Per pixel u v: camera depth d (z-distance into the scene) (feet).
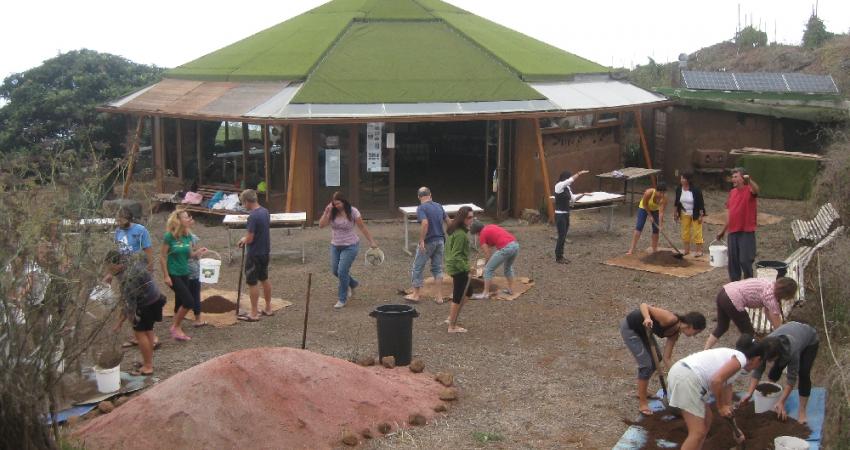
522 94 65.46
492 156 66.64
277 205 64.64
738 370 23.63
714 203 69.00
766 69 109.70
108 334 28.43
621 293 43.93
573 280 46.60
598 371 32.91
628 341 28.55
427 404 29.09
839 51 102.47
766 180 70.28
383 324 32.86
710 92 78.38
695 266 48.75
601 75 77.77
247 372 26.35
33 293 22.67
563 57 79.10
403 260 52.03
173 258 35.81
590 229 60.39
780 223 59.93
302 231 60.59
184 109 66.18
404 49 70.08
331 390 27.35
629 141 82.53
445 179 82.28
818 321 34.73
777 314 30.09
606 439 26.81
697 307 41.14
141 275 28.96
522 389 31.12
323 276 48.26
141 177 69.67
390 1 76.64
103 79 96.58
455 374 32.65
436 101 63.77
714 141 76.48
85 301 23.80
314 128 63.31
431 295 43.83
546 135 66.08
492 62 69.67
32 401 21.90
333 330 38.17
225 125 67.00
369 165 65.05
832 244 42.42
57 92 94.89
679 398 23.85
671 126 77.92
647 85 111.14
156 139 70.95
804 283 37.58
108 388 29.50
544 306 41.81
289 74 66.28
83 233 24.21
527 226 62.80
